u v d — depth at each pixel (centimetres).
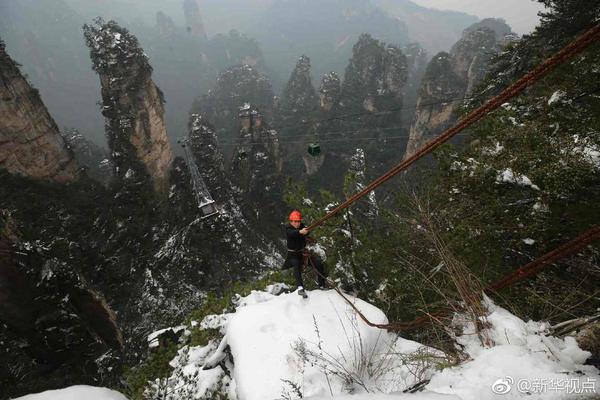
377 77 9988
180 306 3144
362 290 684
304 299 521
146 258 3475
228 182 5484
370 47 10206
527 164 614
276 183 6400
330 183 9262
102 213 3412
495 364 254
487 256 565
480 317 323
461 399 223
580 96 656
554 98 684
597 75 645
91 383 1552
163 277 3391
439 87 7750
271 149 6631
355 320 461
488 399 228
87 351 1647
